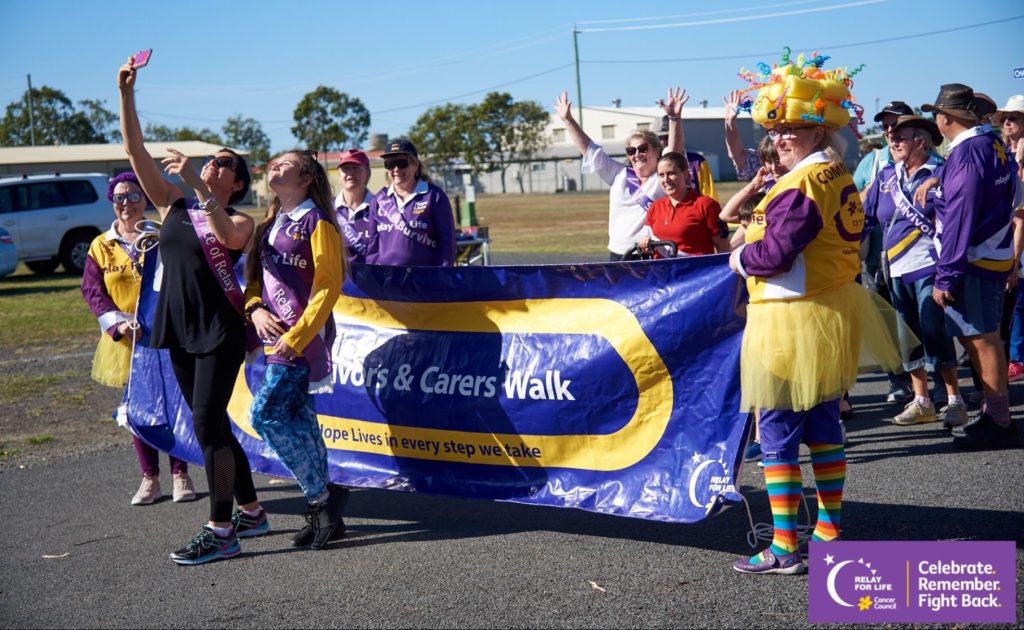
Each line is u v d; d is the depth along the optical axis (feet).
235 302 15.15
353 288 17.03
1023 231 23.44
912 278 20.61
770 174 17.88
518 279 15.46
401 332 16.60
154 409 18.20
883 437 20.62
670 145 23.13
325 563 14.69
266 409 14.90
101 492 19.24
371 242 20.99
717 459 13.84
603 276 14.82
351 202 22.65
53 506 18.30
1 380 31.71
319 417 17.38
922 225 20.29
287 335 14.58
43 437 23.89
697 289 14.07
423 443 16.33
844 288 13.06
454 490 16.01
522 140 287.28
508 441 15.55
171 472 19.51
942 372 20.36
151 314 18.07
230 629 12.34
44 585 14.17
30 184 70.33
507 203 198.08
